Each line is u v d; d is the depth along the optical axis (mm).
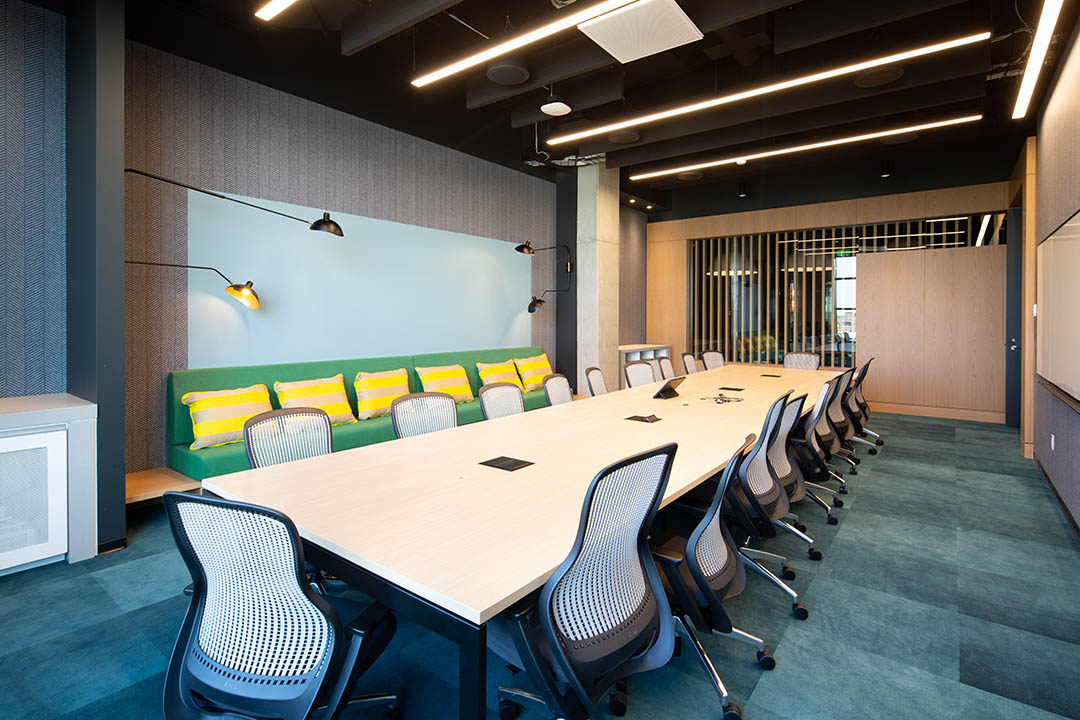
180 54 4094
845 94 4562
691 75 4891
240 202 4480
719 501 1848
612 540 1525
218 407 3939
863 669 2145
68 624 2426
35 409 2902
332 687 1375
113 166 3182
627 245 9203
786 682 2064
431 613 1333
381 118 5418
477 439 3025
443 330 6316
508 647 1615
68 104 3512
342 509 1893
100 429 3145
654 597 1695
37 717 1854
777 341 8641
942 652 2258
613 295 7793
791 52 4250
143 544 3293
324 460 2562
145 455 3998
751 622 2494
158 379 4070
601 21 3348
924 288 7547
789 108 4816
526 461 2539
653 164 7273
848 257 8078
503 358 6887
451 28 4488
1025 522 3719
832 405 4609
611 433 3188
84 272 3281
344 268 5301
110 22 3146
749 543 3371
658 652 1642
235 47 4184
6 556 2795
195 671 1455
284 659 1393
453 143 6176
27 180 3418
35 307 3469
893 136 6008
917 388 7637
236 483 2191
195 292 4262
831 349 8227
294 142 4887
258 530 1308
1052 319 4293
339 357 5285
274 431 2646
